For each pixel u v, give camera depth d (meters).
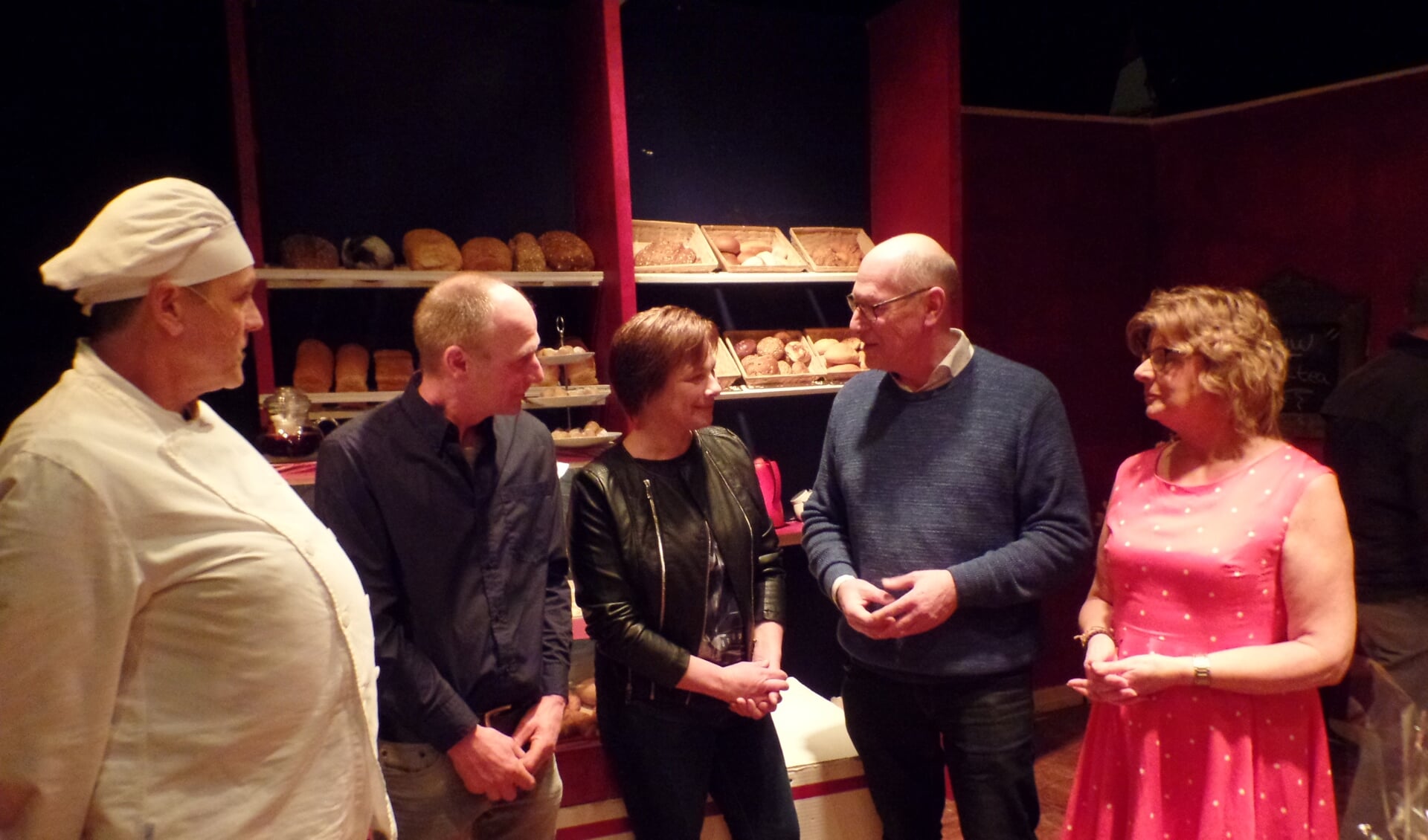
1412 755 2.05
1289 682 1.54
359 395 2.74
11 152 2.66
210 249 1.24
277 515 1.31
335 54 2.94
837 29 3.55
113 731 1.18
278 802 1.28
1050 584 1.93
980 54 3.78
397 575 1.75
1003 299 3.82
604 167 2.96
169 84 2.81
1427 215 3.29
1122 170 4.03
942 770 2.16
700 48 3.38
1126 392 4.11
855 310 2.05
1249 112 3.76
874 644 2.06
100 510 1.14
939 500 2.00
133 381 1.24
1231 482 1.66
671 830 1.86
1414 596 2.17
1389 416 2.18
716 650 1.91
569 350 2.94
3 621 1.09
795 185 3.55
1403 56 3.34
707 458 1.99
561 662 1.90
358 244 2.74
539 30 3.18
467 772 1.71
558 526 1.96
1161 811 1.66
